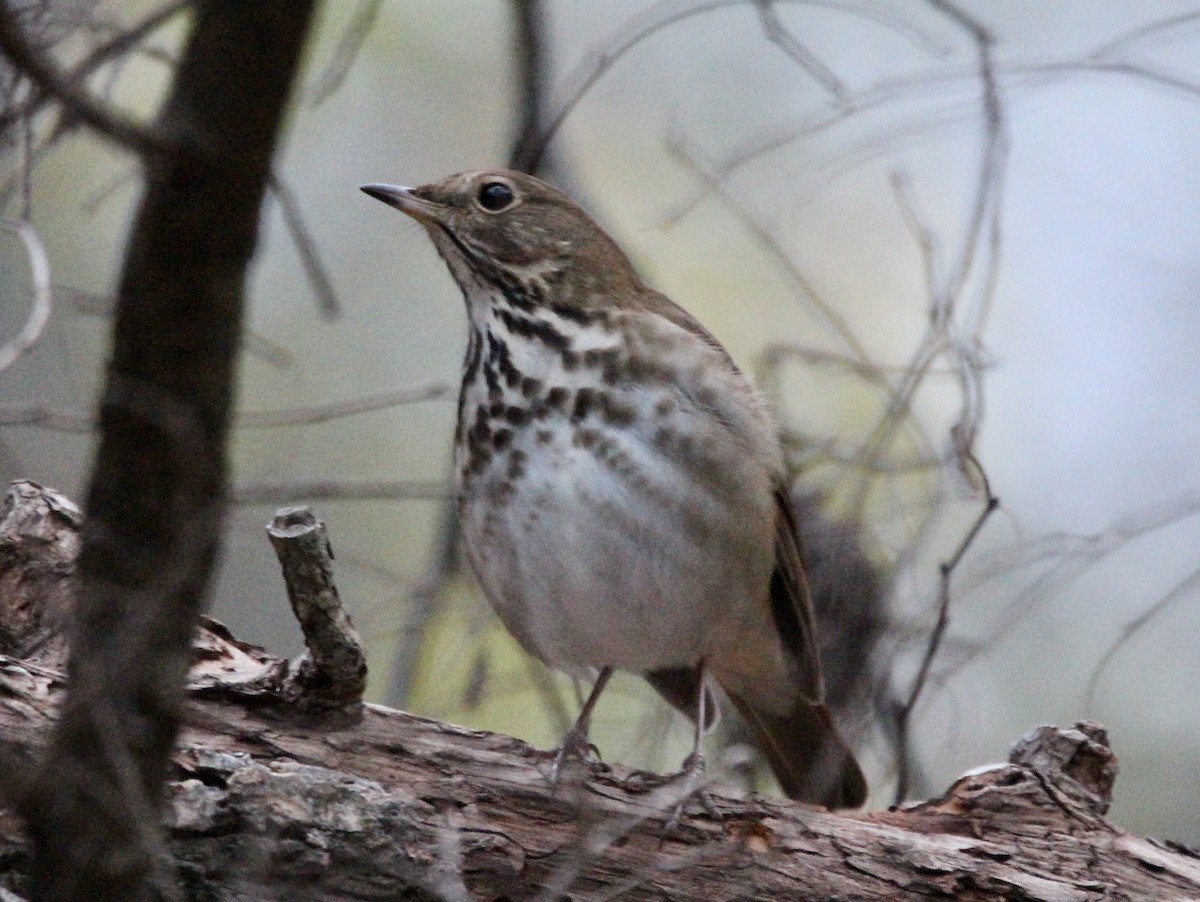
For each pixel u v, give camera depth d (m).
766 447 11.00
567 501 10.43
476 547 10.84
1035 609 13.64
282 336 15.93
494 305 11.01
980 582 10.80
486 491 10.66
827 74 10.88
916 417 12.62
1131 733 15.26
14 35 5.57
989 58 10.38
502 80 15.93
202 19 6.05
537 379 10.55
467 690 11.92
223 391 6.49
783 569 11.39
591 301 10.93
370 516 15.47
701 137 16.75
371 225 16.33
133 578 6.57
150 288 6.26
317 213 16.33
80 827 6.75
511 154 12.95
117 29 8.74
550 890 8.23
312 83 15.20
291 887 8.56
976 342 10.73
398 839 8.72
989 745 14.80
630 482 10.43
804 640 11.54
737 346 15.82
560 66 16.11
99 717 6.55
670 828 9.40
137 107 13.34
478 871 9.02
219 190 6.14
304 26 6.08
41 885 6.83
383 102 16.64
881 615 11.64
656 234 16.20
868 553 11.75
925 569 13.03
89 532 6.57
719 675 12.09
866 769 13.18
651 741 12.06
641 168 16.69
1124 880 9.59
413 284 16.27
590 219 11.36
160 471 6.49
